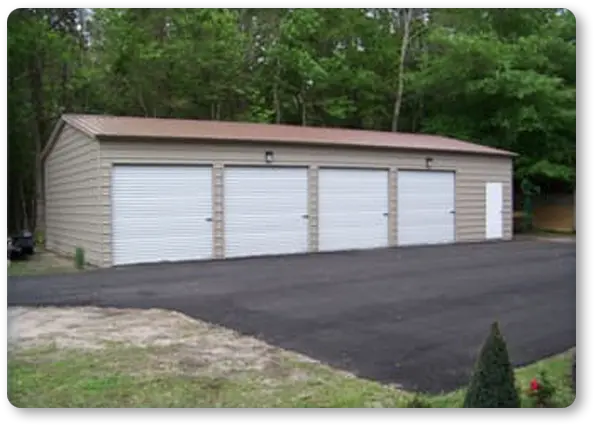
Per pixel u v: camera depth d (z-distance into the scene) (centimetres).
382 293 963
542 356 602
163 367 566
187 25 2603
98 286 1063
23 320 777
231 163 1556
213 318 784
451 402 456
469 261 1411
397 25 2977
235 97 2717
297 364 576
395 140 1953
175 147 1480
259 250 1600
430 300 901
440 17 2914
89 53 2616
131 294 974
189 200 1502
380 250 1723
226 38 2605
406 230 1875
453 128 2634
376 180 1809
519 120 2417
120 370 557
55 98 2434
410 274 1185
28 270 1314
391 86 2920
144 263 1434
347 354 611
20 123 2255
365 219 1788
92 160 1432
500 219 2133
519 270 1241
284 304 875
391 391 497
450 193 1981
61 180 1733
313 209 1689
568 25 2673
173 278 1156
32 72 2295
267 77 2777
